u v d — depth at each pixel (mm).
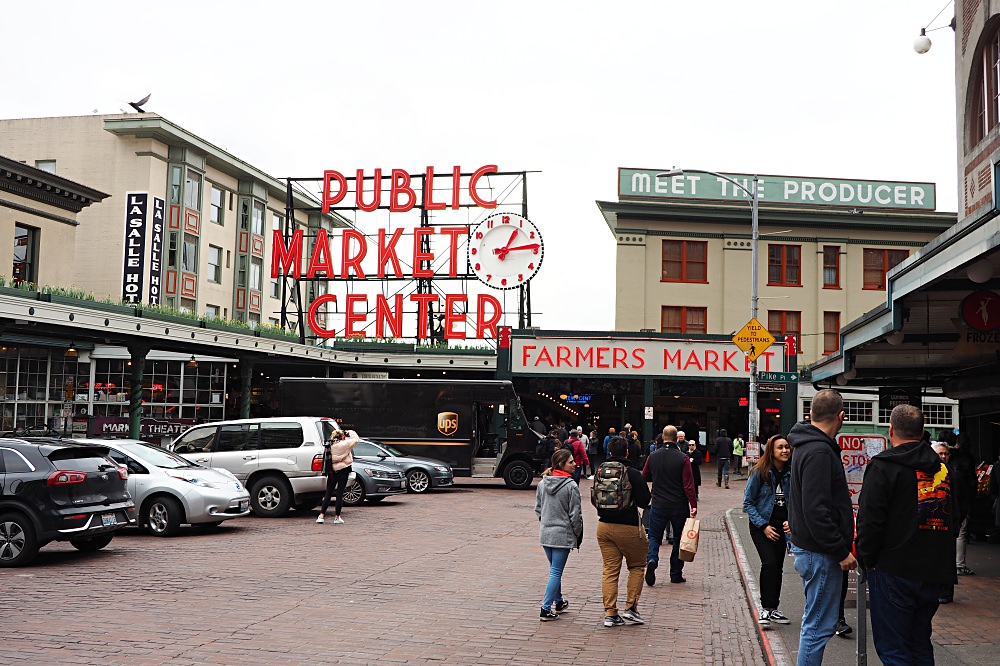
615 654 8055
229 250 52406
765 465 9156
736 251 44344
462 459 28031
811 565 6414
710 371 38594
